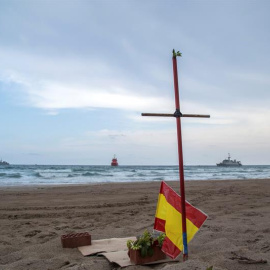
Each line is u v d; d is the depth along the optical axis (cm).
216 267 390
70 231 686
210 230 652
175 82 440
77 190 1634
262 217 820
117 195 1399
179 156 437
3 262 467
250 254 464
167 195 488
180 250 441
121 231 670
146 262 434
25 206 1061
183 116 439
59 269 424
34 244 575
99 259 465
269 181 2455
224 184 2067
